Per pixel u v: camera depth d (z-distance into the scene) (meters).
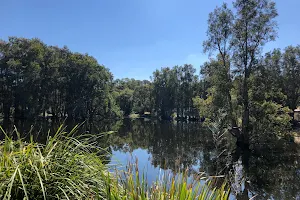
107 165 2.70
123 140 22.80
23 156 2.05
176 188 2.33
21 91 35.47
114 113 53.31
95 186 2.24
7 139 2.25
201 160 14.88
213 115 19.56
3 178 1.90
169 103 59.66
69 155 2.27
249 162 14.93
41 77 38.41
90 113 47.44
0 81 35.28
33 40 40.84
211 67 20.73
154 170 8.26
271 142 19.70
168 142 22.02
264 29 18.80
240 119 21.83
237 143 19.45
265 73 19.03
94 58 48.75
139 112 73.75
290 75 37.50
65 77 41.69
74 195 2.08
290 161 15.48
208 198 2.33
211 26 20.52
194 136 26.25
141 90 72.75
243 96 19.38
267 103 18.91
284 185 10.55
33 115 37.25
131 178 2.26
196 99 22.48
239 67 19.81
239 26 19.33
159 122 48.88
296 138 24.33
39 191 1.97
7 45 37.44
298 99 38.88
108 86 49.59
